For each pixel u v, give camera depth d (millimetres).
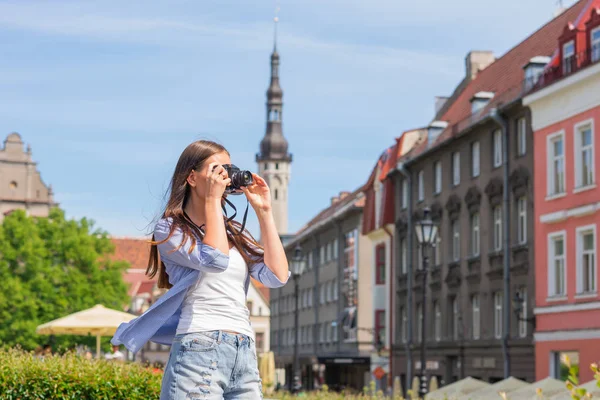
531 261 38938
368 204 64625
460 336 46688
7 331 64188
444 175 49812
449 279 48125
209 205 5289
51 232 67938
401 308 57500
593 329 34000
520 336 40062
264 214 5695
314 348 82562
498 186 42406
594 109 34656
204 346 5180
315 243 83812
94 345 64625
